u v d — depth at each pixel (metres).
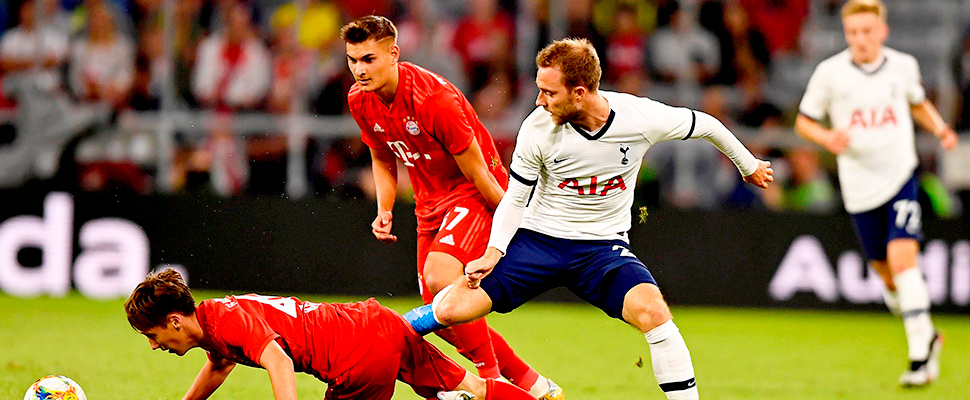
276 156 37.38
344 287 36.00
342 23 39.31
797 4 41.94
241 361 14.60
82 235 35.84
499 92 39.25
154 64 37.81
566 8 39.62
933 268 36.91
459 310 16.03
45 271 35.94
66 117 37.34
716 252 37.34
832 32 42.56
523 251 16.55
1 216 35.91
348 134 37.62
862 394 22.39
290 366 13.99
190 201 35.88
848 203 25.80
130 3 38.50
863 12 24.97
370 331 14.96
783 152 39.91
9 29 38.59
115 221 35.84
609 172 16.12
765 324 34.47
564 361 25.48
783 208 39.16
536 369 24.08
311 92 37.78
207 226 35.84
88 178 37.31
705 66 40.34
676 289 37.19
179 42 37.59
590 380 22.77
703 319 35.22
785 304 37.47
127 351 24.19
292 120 37.47
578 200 16.38
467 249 17.73
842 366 26.56
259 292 35.72
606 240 16.62
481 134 18.22
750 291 37.41
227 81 37.62
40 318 30.06
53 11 38.72
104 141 37.34
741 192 39.16
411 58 39.28
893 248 24.62
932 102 40.50
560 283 16.84
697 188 38.94
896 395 22.38
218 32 38.09
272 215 35.97
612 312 16.36
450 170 18.00
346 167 37.53
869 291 37.53
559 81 15.08
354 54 16.55
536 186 16.81
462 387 15.74
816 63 42.06
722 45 40.50
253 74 37.69
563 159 15.97
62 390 15.23
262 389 20.02
